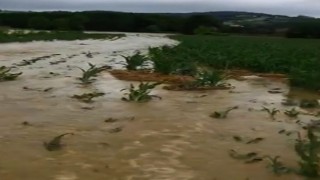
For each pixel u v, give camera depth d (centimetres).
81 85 1185
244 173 522
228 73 1552
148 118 790
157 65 1509
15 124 725
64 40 4566
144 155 576
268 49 2620
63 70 1561
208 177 507
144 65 1705
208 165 546
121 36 6234
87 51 2817
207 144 636
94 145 615
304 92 1175
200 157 575
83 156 567
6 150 583
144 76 1398
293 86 1245
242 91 1155
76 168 523
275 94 1123
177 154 583
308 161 517
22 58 2064
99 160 554
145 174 510
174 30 9488
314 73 1249
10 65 1692
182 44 3241
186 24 8581
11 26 8631
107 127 718
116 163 544
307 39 5834
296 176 514
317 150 563
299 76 1248
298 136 665
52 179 488
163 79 1342
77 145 614
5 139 634
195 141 648
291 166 547
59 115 802
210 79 1187
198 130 712
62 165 532
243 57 1875
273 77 1500
